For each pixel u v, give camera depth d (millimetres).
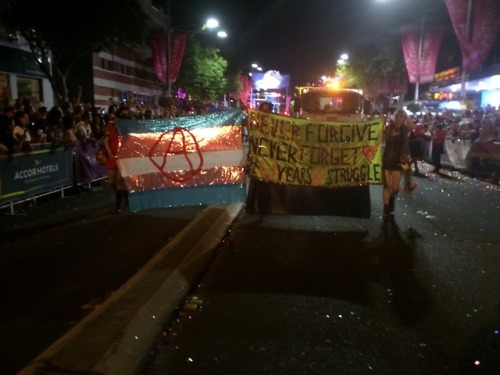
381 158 8609
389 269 6398
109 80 32312
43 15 15094
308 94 14922
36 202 10555
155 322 4656
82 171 12219
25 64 21062
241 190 7910
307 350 4254
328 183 8609
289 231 8266
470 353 4238
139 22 16469
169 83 25578
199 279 6008
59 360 3770
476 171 16031
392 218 9117
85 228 8305
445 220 9219
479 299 5426
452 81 31734
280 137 8453
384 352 4238
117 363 3836
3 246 7230
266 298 5418
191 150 7828
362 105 14727
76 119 12984
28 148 9844
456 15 16609
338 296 5484
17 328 4625
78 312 4988
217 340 4445
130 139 7734
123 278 5957
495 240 7848
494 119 18031
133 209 7746
